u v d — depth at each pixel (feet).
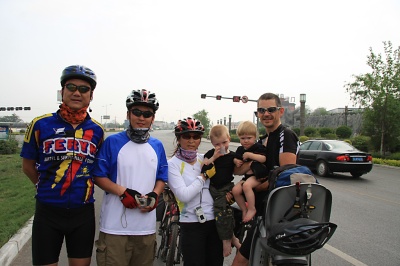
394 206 26.30
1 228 17.16
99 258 8.84
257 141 10.90
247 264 9.97
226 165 10.46
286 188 8.31
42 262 8.51
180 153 10.54
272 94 10.45
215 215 10.22
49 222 8.54
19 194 26.53
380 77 67.41
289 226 7.72
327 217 8.68
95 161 9.03
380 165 58.75
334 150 42.55
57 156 8.50
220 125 10.48
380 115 67.51
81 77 8.71
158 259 14.62
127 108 9.52
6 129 79.10
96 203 25.55
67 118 8.66
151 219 9.35
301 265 8.18
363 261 14.94
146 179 9.21
